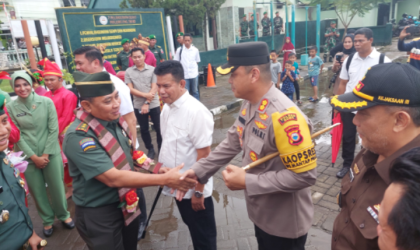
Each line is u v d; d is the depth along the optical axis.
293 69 6.92
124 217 1.89
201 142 2.11
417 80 0.96
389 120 1.01
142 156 2.18
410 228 0.64
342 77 3.83
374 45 20.86
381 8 23.23
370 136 1.07
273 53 7.11
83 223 1.83
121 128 1.99
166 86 2.06
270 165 1.59
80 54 2.89
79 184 1.79
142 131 4.87
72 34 6.86
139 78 4.63
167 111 2.27
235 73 1.58
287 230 1.62
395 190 0.68
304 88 9.86
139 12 8.16
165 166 2.28
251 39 15.86
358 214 1.15
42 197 3.00
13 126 2.63
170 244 2.83
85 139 1.66
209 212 2.25
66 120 3.48
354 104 1.07
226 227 3.00
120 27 7.79
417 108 0.96
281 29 18.30
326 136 5.29
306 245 2.62
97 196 1.79
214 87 10.55
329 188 3.53
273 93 1.57
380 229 0.73
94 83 1.65
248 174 1.54
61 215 3.16
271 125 1.49
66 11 6.69
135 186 1.75
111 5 11.67
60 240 3.03
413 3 25.23
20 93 2.77
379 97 1.01
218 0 12.66
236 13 15.16
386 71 1.01
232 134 1.91
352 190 1.24
